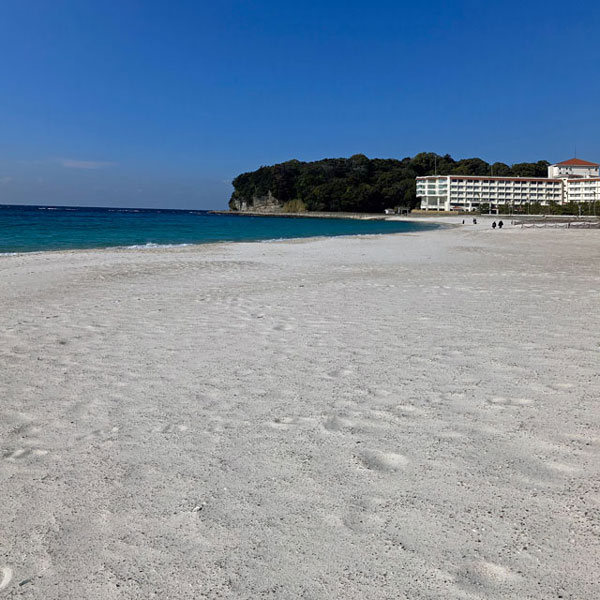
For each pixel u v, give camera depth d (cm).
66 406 418
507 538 227
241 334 654
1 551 236
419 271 1352
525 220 7162
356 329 660
